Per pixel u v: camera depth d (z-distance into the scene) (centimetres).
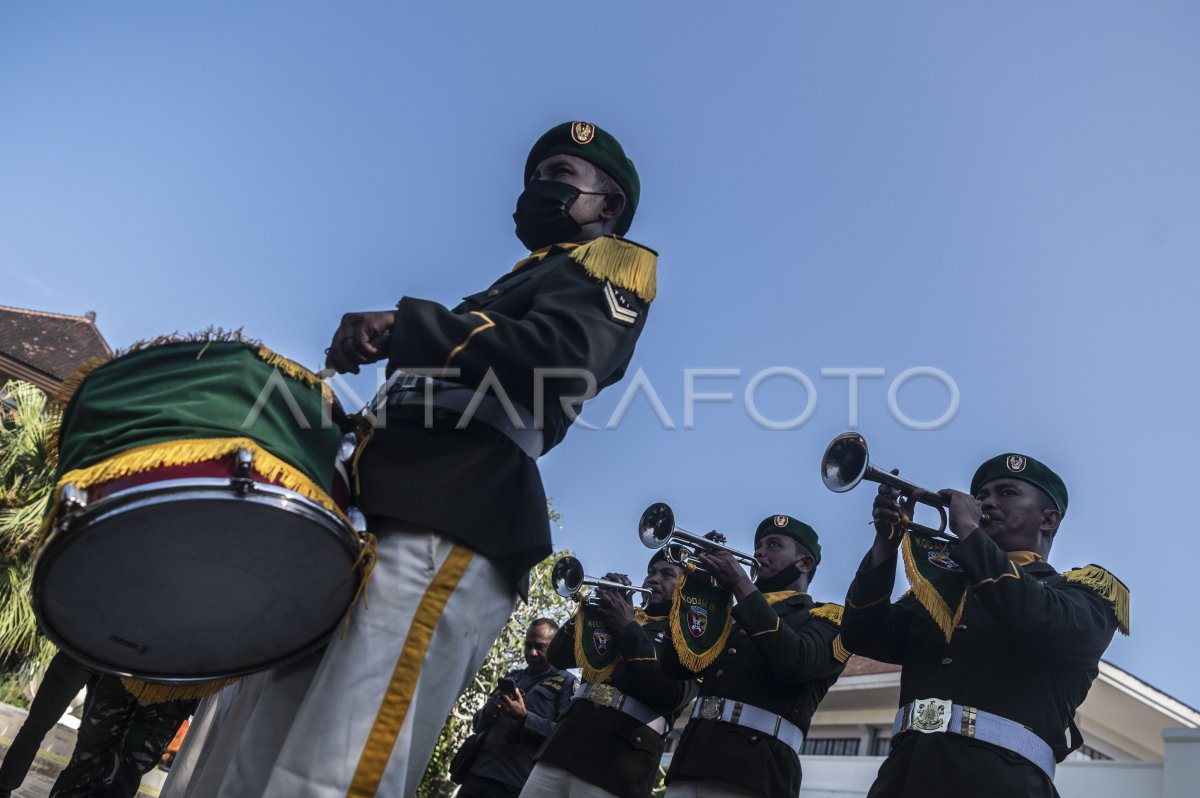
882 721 1845
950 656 373
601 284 240
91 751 415
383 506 221
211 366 208
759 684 512
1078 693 368
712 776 494
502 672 1184
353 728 207
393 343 216
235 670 225
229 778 223
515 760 670
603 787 571
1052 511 425
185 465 192
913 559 382
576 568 652
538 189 286
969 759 347
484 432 237
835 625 524
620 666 603
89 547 194
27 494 1205
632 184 296
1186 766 1069
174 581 204
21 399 1262
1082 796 1206
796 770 510
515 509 234
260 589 209
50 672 483
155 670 226
